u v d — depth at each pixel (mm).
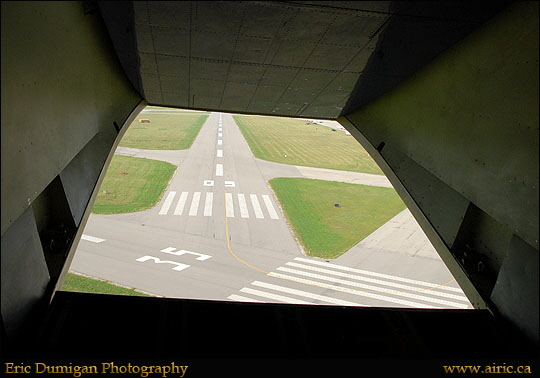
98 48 4395
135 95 6410
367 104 6102
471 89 3641
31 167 2854
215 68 4812
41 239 4062
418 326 3547
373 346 3301
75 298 3580
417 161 4762
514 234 3287
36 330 3072
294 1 3088
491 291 3855
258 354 3133
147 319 3424
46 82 3047
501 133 3271
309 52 4113
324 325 3520
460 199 4215
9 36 2354
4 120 2348
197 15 3439
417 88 4621
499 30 3191
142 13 3424
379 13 3191
